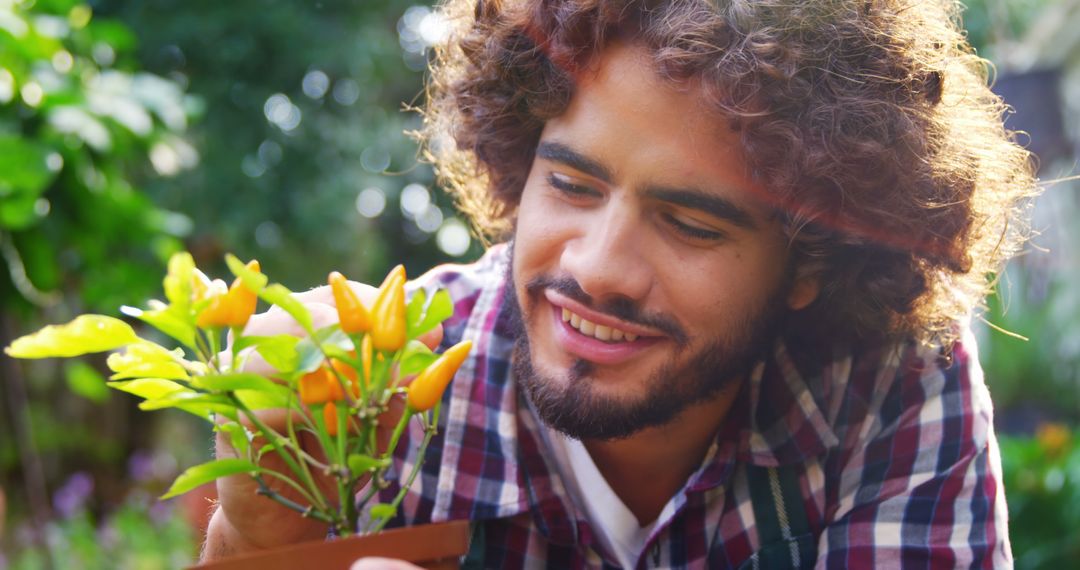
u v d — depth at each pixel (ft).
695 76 3.32
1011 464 13.32
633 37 3.37
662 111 3.33
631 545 4.12
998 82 14.60
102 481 22.70
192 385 2.57
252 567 2.47
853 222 3.70
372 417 2.70
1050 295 22.36
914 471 3.94
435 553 2.67
